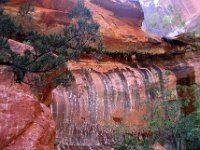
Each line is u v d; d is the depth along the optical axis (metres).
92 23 6.71
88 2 13.50
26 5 9.52
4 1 7.27
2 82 5.73
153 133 12.02
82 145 10.79
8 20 5.88
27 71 5.99
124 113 12.45
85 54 12.35
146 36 14.65
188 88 13.87
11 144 5.18
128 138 10.91
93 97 11.82
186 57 15.36
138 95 12.98
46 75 7.17
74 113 11.08
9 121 5.25
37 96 6.96
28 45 7.12
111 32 13.48
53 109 10.55
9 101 5.41
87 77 11.92
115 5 14.29
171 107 12.40
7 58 5.77
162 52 14.91
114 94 12.47
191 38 15.66
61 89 10.95
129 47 13.96
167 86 13.91
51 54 6.30
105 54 13.20
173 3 26.19
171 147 11.95
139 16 14.80
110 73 12.87
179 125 11.84
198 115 11.05
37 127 5.58
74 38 6.78
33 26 9.48
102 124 11.68
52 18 11.33
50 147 5.91
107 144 11.34
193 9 24.88
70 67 11.67
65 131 10.66
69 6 11.99
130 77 13.21
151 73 13.93
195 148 11.84
